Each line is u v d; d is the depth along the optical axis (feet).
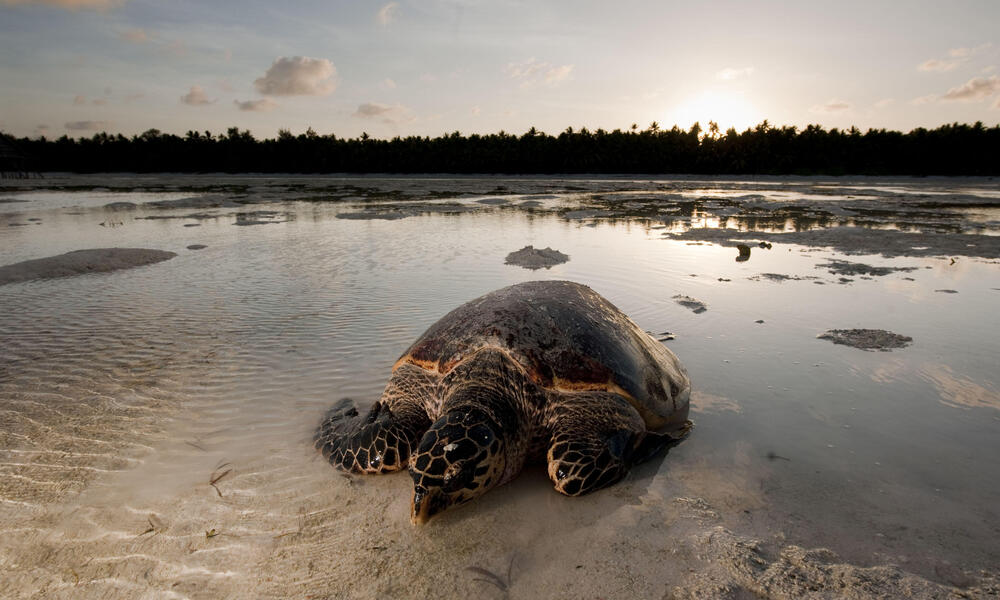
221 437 3.20
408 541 2.36
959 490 2.60
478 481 2.54
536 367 3.01
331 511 2.56
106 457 2.96
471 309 3.55
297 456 3.01
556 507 2.63
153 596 2.06
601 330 3.39
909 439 3.10
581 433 2.87
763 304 5.91
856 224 13.48
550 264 8.09
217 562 2.23
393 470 2.84
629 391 3.06
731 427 3.31
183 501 2.60
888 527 2.35
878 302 5.95
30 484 2.71
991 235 11.00
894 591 1.96
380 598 2.05
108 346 4.68
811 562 2.14
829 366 4.18
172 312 5.69
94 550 2.28
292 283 6.98
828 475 2.77
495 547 2.33
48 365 4.25
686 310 5.71
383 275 7.43
